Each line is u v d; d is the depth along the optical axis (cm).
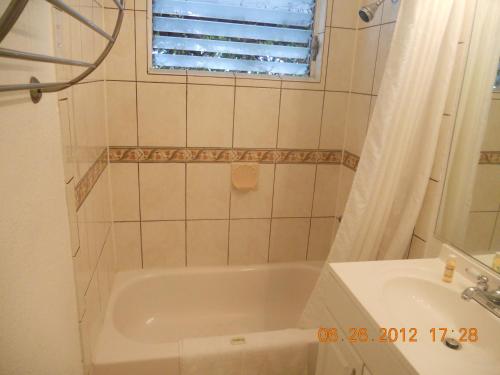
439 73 138
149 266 216
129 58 182
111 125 189
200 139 199
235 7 195
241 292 225
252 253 226
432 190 148
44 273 89
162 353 152
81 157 133
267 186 215
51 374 93
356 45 202
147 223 208
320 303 168
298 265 229
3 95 67
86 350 136
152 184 202
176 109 193
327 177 221
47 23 92
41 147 88
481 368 91
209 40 198
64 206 106
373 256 162
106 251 185
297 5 204
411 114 141
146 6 177
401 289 129
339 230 156
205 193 209
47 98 92
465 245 135
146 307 212
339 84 206
